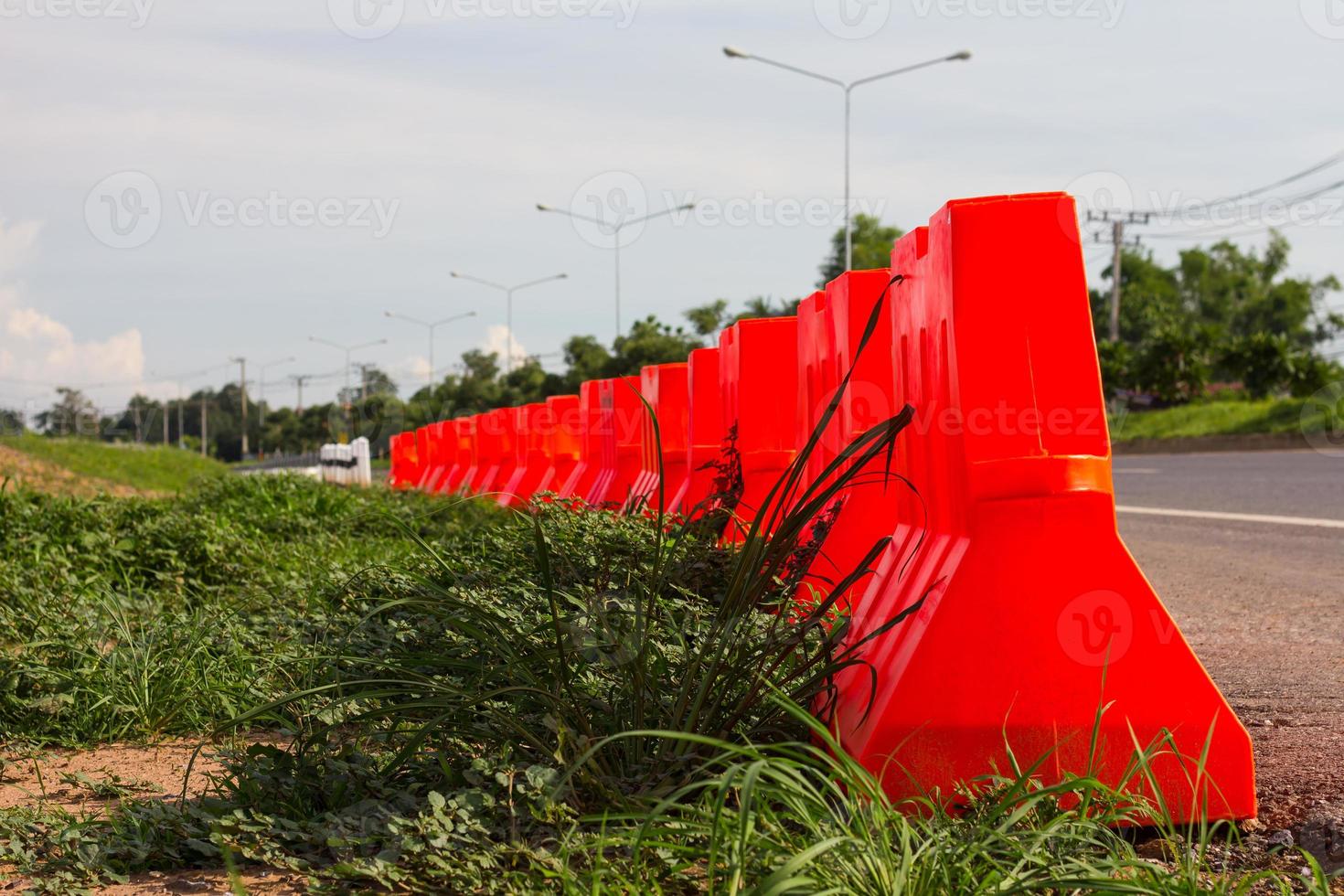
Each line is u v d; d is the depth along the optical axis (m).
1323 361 44.56
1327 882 2.56
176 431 165.62
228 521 11.00
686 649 3.49
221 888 2.75
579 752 2.94
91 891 2.73
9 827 3.19
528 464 14.14
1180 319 90.50
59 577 7.72
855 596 4.51
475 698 3.16
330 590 6.34
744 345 6.21
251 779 3.26
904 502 3.89
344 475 30.97
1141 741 3.07
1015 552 3.15
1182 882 2.43
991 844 2.57
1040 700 3.09
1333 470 18.67
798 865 2.07
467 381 58.12
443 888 2.60
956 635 3.12
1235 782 3.06
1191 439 38.41
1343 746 3.71
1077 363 3.27
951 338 3.31
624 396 10.05
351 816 2.97
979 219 3.30
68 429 129.25
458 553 6.13
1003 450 3.22
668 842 2.55
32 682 4.83
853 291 4.68
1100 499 3.16
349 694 3.85
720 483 6.32
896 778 3.08
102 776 3.95
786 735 3.34
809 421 5.39
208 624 5.39
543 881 2.55
